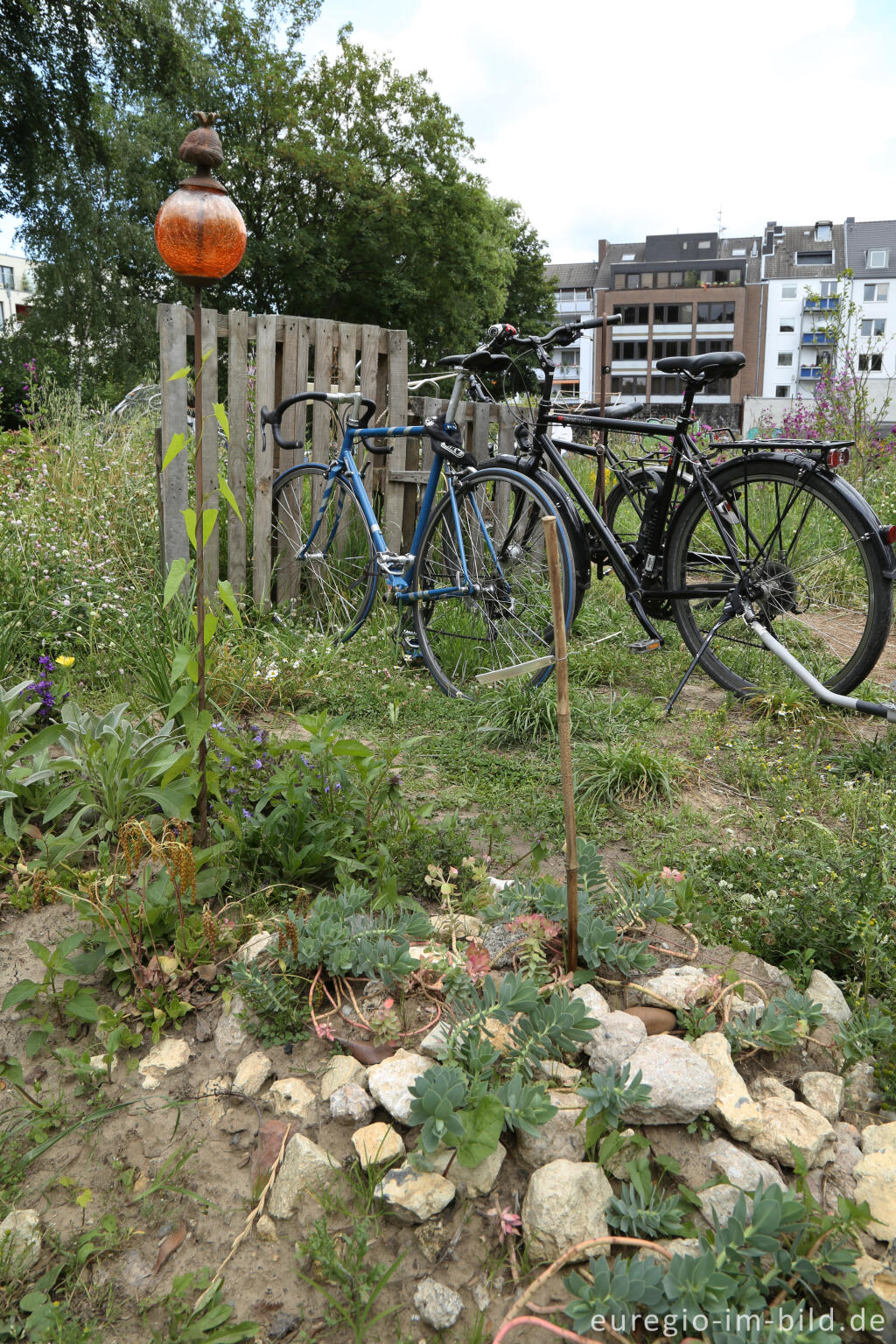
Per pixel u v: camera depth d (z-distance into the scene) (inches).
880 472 344.2
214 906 83.8
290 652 154.5
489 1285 52.6
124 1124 63.9
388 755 95.6
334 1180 57.4
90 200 848.9
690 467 150.3
